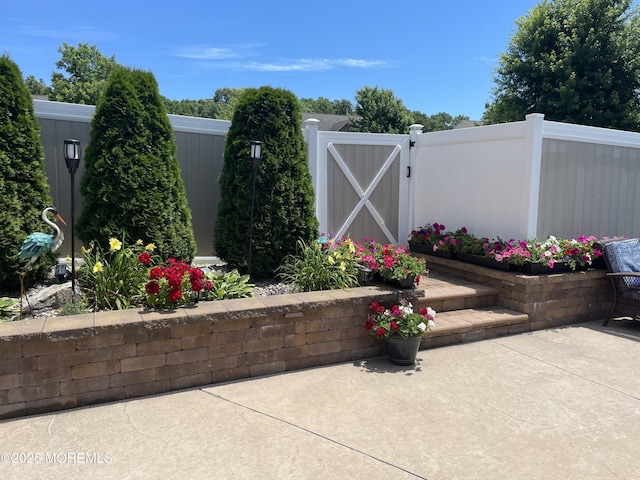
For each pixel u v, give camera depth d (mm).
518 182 5672
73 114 5113
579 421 3107
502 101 18094
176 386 3471
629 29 15547
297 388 3555
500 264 5516
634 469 2549
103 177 4293
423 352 4465
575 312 5570
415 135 7191
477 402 3367
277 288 4691
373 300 4180
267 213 5031
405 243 7348
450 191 6676
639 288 5211
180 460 2551
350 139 6691
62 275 4211
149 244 4129
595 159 6215
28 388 3012
